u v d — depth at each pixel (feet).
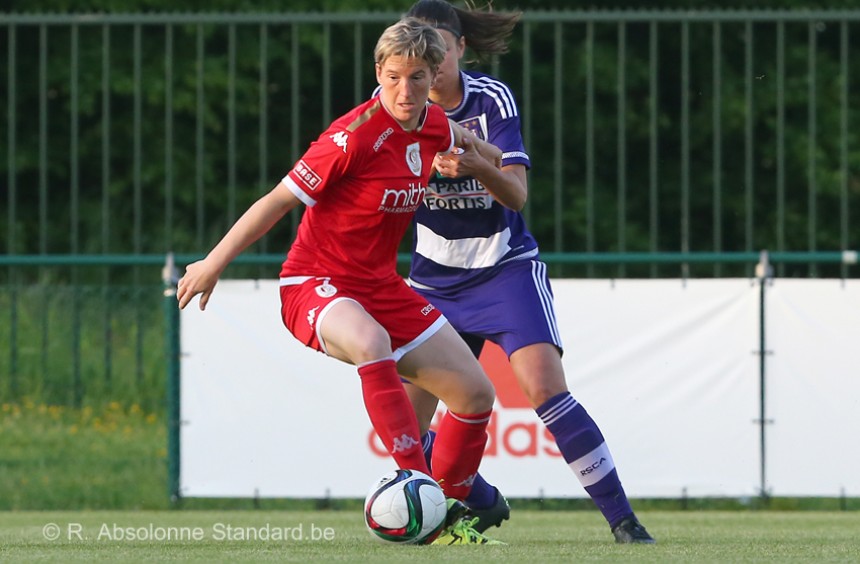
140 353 108.06
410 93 46.29
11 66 109.91
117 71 176.86
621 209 102.94
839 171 171.53
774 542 53.31
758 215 173.17
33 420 106.93
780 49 102.22
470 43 57.72
